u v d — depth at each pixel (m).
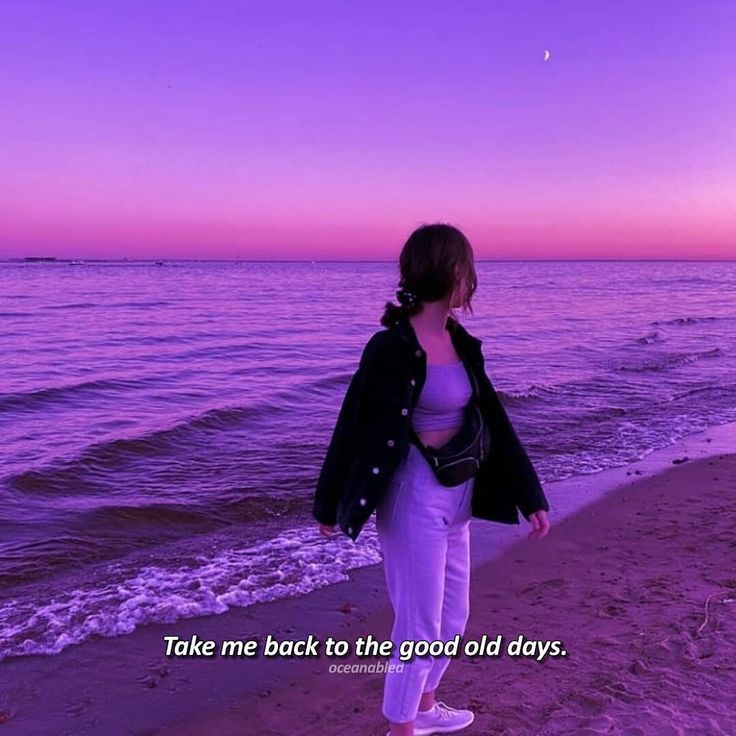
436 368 2.38
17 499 7.20
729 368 17.70
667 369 17.44
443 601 2.63
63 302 43.53
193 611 4.74
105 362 18.23
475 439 2.43
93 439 9.79
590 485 7.79
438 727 2.96
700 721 3.04
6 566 5.54
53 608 4.79
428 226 2.39
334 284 82.94
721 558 5.35
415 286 2.38
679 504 7.00
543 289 71.50
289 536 6.23
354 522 2.38
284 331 27.11
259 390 13.97
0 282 77.31
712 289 72.62
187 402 12.84
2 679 3.91
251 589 5.09
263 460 8.73
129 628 4.50
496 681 3.55
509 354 20.42
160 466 8.41
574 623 4.27
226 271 160.38
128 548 5.97
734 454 9.08
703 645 3.80
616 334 26.73
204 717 3.54
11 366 17.31
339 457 2.47
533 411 12.07
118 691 3.79
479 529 6.34
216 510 6.90
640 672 3.54
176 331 26.56
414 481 2.38
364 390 2.39
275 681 3.87
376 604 4.86
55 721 3.54
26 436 10.09
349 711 3.53
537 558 5.61
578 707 3.24
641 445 9.75
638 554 5.59
